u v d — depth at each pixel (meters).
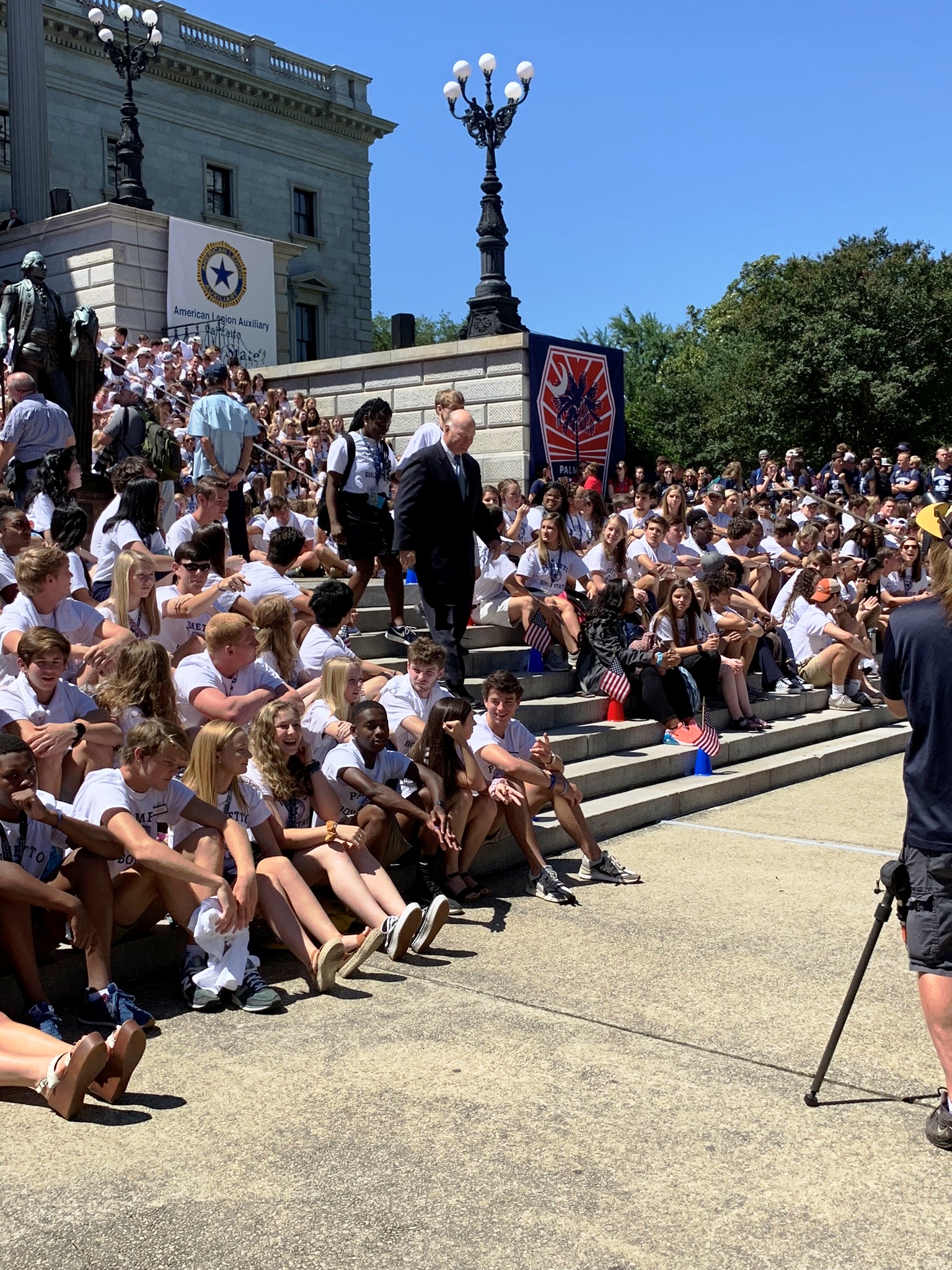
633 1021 4.46
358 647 8.67
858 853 7.06
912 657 3.40
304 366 20.20
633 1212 3.09
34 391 8.91
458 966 5.05
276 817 5.17
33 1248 2.89
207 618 6.68
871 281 37.16
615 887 6.28
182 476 14.41
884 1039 4.31
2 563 6.18
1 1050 3.72
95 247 23.17
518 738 6.38
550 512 9.62
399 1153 3.40
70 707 5.02
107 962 4.29
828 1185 3.25
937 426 37.03
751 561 12.29
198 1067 3.99
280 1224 3.01
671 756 8.50
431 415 18.69
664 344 61.31
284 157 38.06
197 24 35.00
